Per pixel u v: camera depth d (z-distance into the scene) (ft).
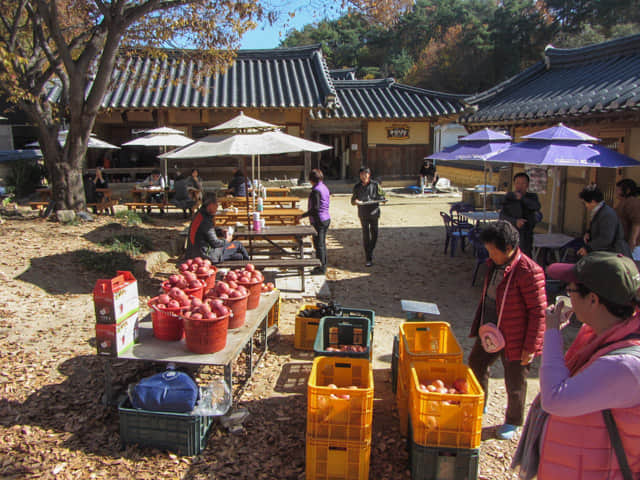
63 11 38.78
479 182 71.61
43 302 21.91
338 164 80.89
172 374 13.28
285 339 20.35
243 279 17.13
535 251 27.27
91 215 37.88
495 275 13.32
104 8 33.04
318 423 11.51
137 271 27.37
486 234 12.60
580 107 29.60
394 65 176.96
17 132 71.82
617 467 6.54
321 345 14.84
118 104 59.72
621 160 22.30
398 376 14.96
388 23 36.32
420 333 15.43
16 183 55.42
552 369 6.87
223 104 61.41
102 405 14.60
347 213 53.52
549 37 150.00
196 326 13.38
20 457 12.29
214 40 38.42
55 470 11.86
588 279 6.56
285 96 65.10
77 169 36.88
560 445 6.97
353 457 11.50
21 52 37.04
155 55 41.63
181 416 12.49
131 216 40.45
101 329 13.46
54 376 16.05
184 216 46.01
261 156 68.28
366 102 73.26
